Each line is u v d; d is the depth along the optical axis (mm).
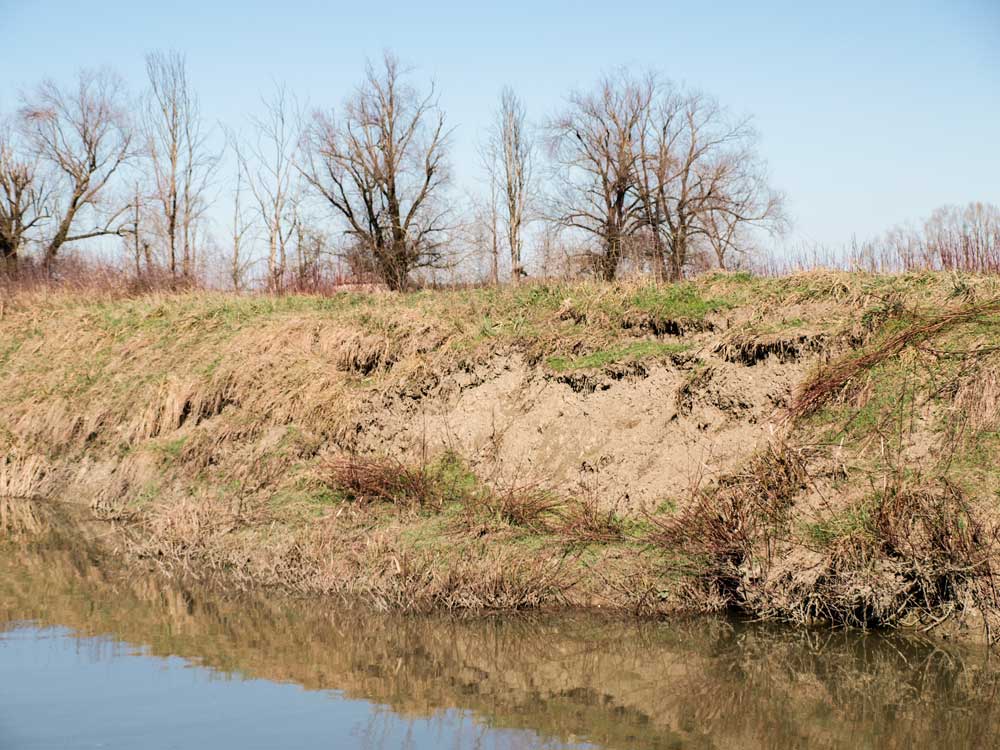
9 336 24469
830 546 9906
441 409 15102
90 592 11719
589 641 9656
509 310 16906
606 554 11172
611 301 15633
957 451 10562
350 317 18531
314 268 29078
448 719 7762
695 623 10039
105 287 28141
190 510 14031
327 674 8828
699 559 10797
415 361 15984
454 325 16703
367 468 13828
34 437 19641
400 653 9422
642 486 12352
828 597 9750
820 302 13578
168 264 36344
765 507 10617
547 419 13977
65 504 17500
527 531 12031
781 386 12461
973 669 8547
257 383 17359
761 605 10031
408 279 37000
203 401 17625
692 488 11750
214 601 11242
